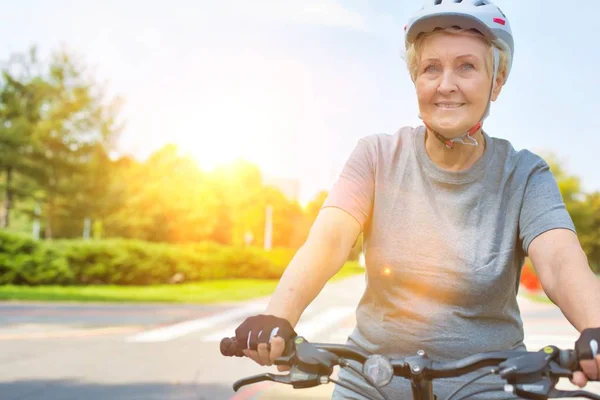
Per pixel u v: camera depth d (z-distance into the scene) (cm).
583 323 164
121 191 4088
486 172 194
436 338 193
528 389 141
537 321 1462
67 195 3675
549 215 185
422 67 188
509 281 193
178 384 716
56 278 2595
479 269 190
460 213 194
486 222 193
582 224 4428
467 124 185
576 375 141
